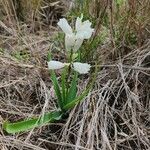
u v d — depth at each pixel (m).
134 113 0.22
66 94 0.22
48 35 0.30
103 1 0.25
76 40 0.20
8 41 0.29
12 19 0.30
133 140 0.21
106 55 0.25
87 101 0.22
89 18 0.26
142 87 0.24
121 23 0.26
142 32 0.25
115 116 0.22
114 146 0.21
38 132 0.21
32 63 0.26
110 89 0.23
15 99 0.24
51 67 0.20
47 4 0.33
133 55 0.25
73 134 0.21
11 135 0.21
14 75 0.25
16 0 0.31
